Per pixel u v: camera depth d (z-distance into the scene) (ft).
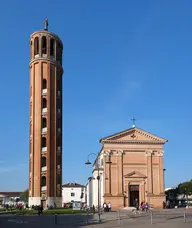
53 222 147.13
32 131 268.62
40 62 276.62
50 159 260.62
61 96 286.87
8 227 125.29
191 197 528.63
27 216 189.67
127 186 276.21
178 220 145.48
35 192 255.50
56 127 271.69
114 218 165.68
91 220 154.20
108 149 279.28
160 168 282.15
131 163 280.31
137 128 284.61
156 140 285.23
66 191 578.66
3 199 615.16
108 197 271.28
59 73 287.48
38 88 273.13
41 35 279.69
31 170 262.88
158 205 276.00
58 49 289.53
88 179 344.49
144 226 120.47
